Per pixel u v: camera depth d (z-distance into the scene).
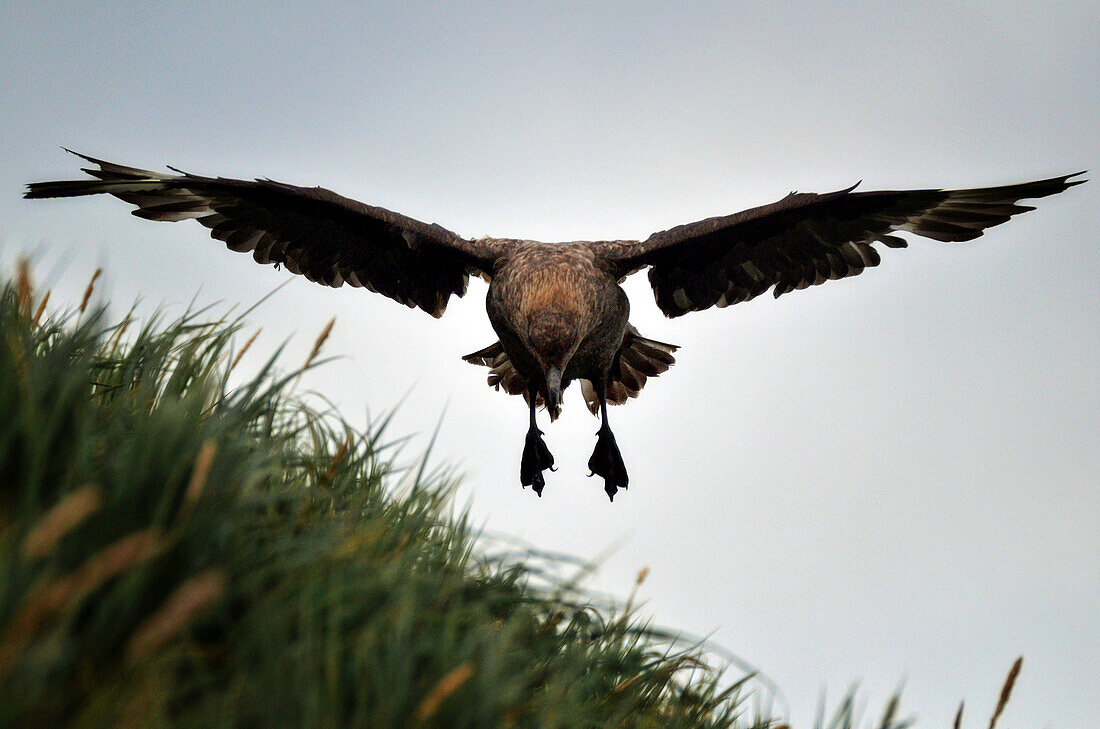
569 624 7.85
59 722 4.51
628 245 15.00
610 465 14.84
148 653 4.76
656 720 7.52
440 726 5.34
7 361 5.95
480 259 15.02
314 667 5.27
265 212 14.14
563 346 13.46
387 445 8.36
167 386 7.43
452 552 7.85
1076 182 13.23
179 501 5.59
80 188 12.83
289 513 6.77
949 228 14.08
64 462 5.74
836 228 14.39
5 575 4.58
